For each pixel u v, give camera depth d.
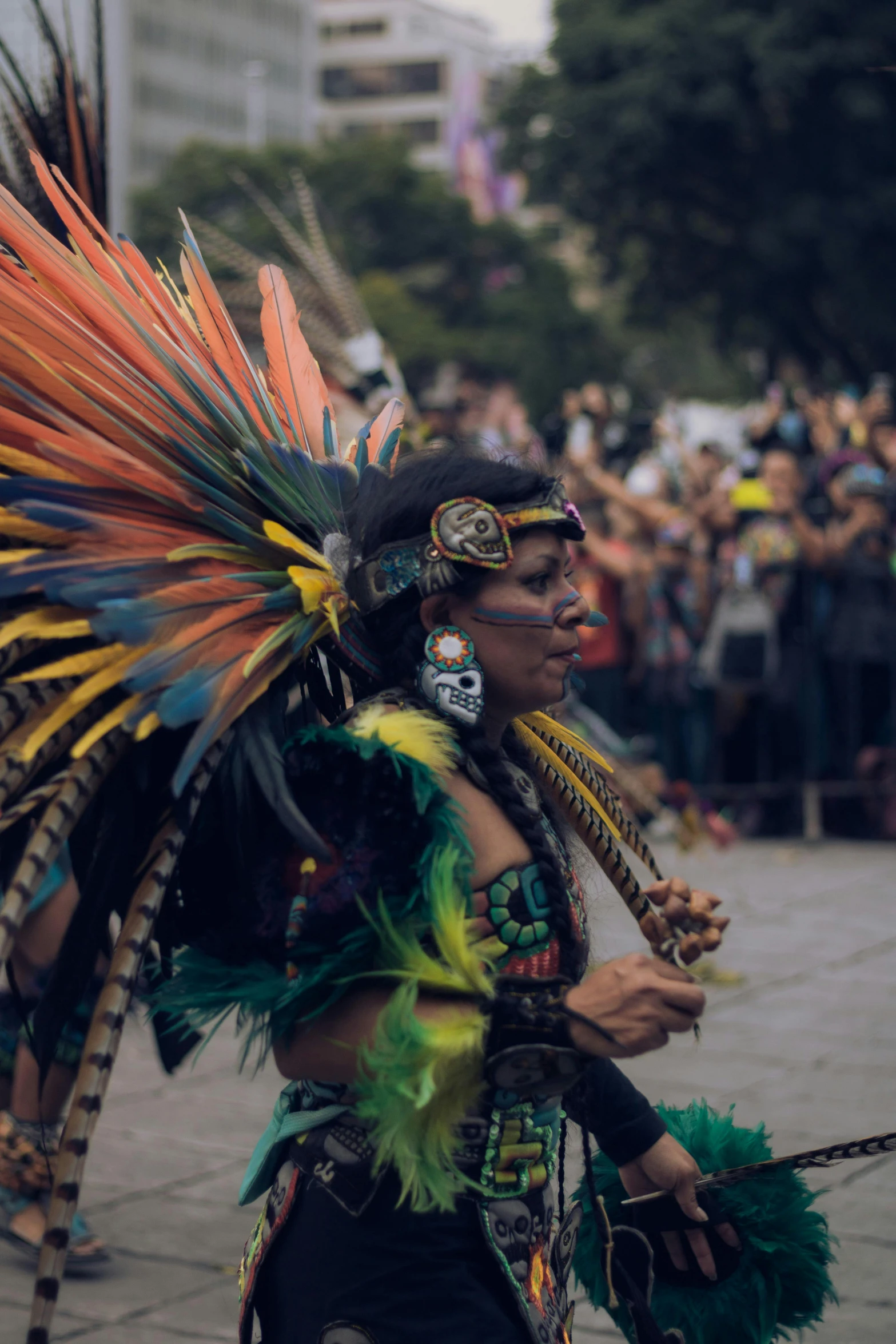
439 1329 2.02
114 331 2.13
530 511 2.07
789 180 31.62
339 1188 2.07
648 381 66.38
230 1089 5.56
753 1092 5.39
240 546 2.01
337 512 2.21
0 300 2.00
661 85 31.33
